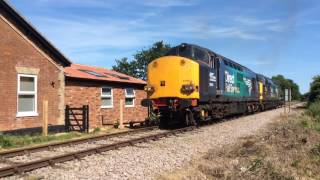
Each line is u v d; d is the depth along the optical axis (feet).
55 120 68.69
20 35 62.18
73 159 41.14
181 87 71.00
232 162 39.14
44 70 66.80
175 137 60.95
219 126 78.38
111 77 91.66
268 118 104.47
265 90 152.05
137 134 65.00
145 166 38.70
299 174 36.37
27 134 61.46
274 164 36.11
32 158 42.55
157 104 73.31
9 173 33.76
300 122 76.02
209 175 35.60
